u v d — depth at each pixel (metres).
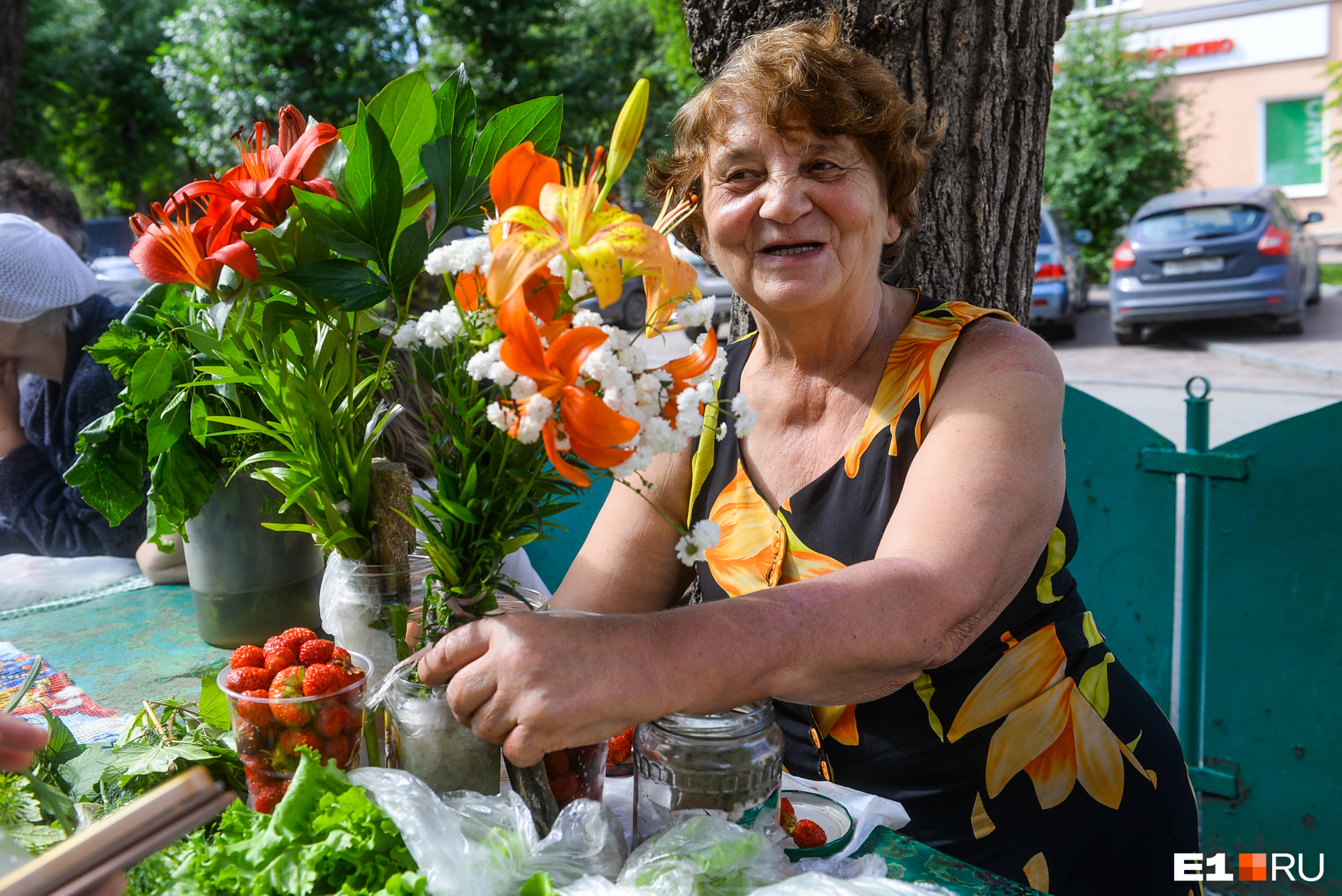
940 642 1.04
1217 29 18.42
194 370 1.32
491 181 0.90
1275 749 2.40
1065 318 11.44
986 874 1.01
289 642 1.01
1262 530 2.35
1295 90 18.14
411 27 13.24
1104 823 1.40
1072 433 2.58
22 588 2.01
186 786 0.68
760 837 0.91
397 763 1.01
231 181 1.07
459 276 0.88
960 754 1.38
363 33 12.32
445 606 0.99
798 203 1.28
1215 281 10.11
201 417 1.28
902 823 1.12
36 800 0.99
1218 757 2.48
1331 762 2.34
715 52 2.05
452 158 1.03
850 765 1.44
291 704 0.94
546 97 1.06
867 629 0.98
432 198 1.07
